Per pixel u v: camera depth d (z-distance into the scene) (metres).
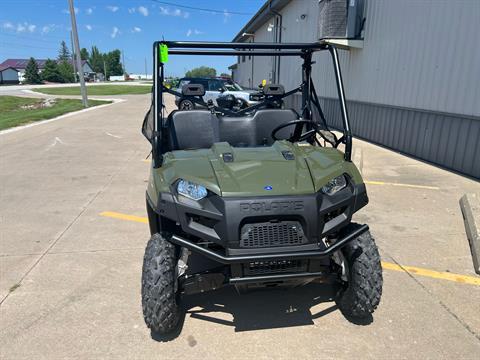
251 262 2.30
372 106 10.07
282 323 2.85
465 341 2.63
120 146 9.61
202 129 3.70
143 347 2.61
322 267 2.77
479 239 3.92
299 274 2.41
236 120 3.79
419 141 8.05
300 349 2.59
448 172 6.88
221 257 2.31
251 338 2.70
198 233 2.41
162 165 2.90
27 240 4.24
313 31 14.89
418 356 2.51
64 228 4.55
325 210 2.47
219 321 2.87
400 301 3.07
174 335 2.72
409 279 3.39
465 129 6.71
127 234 4.38
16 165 7.61
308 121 3.50
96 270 3.59
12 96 30.77
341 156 3.04
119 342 2.66
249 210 2.37
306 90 3.96
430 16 7.59
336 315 2.92
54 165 7.60
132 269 3.60
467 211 4.63
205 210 2.41
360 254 2.65
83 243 4.15
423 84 7.86
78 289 3.28
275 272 2.41
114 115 16.91
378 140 9.80
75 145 9.73
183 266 2.69
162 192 2.55
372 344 2.62
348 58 11.42
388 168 7.17
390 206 5.12
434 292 3.20
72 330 2.77
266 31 24.72
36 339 2.69
